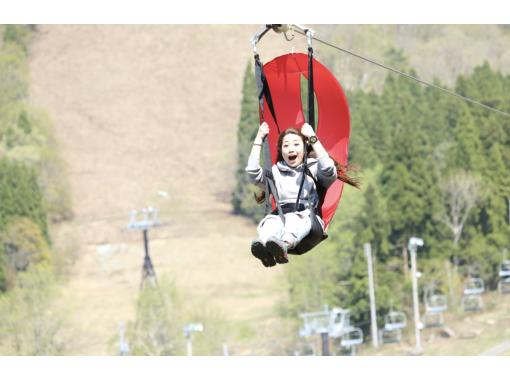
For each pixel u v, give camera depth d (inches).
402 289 5531.5
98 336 6309.1
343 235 5526.6
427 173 5748.0
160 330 5093.5
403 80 7716.5
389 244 5541.3
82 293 7135.8
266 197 969.5
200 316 5408.5
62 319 6048.2
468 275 5910.4
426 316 5492.1
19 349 5846.5
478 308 5595.5
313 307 5423.2
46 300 6058.1
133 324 5206.7
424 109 7460.6
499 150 6358.3
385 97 7470.5
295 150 976.3
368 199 5556.1
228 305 6697.8
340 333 4800.7
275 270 7229.3
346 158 1014.4
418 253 5703.7
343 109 1010.7
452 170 6131.9
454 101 7440.9
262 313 6397.6
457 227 5915.4
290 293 5615.2
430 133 7357.3
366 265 5398.6
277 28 1005.2
